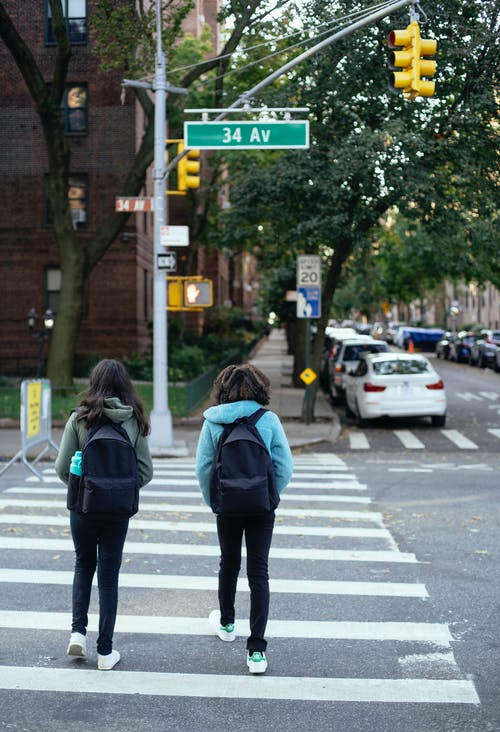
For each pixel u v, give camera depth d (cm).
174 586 683
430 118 1888
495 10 1742
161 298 1644
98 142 3159
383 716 445
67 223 2331
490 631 579
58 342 2336
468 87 1831
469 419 2205
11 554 775
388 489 1157
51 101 2191
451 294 8181
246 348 4497
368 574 718
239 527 505
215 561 760
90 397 491
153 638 563
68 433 494
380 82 1839
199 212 3603
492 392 2931
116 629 581
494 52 1769
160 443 1633
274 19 2062
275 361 4731
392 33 1054
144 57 2056
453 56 1742
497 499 1070
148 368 2975
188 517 948
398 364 2023
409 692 476
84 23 3112
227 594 545
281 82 2405
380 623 595
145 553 787
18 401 2264
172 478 1261
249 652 501
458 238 2052
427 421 2172
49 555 772
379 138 1744
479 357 4219
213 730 428
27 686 482
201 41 3070
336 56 1811
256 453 489
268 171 1977
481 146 1889
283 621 599
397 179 1783
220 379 512
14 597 650
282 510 999
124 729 429
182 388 2619
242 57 2420
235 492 481
